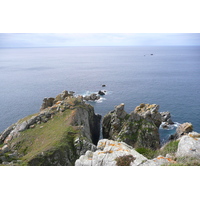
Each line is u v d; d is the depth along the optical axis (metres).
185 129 59.72
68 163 39.16
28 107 104.50
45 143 45.19
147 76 189.62
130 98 116.75
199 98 115.12
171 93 126.56
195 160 20.27
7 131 56.78
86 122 64.19
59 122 57.03
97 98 114.62
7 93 131.75
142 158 21.92
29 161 35.81
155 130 62.88
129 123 64.44
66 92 80.88
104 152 24.02
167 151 28.62
